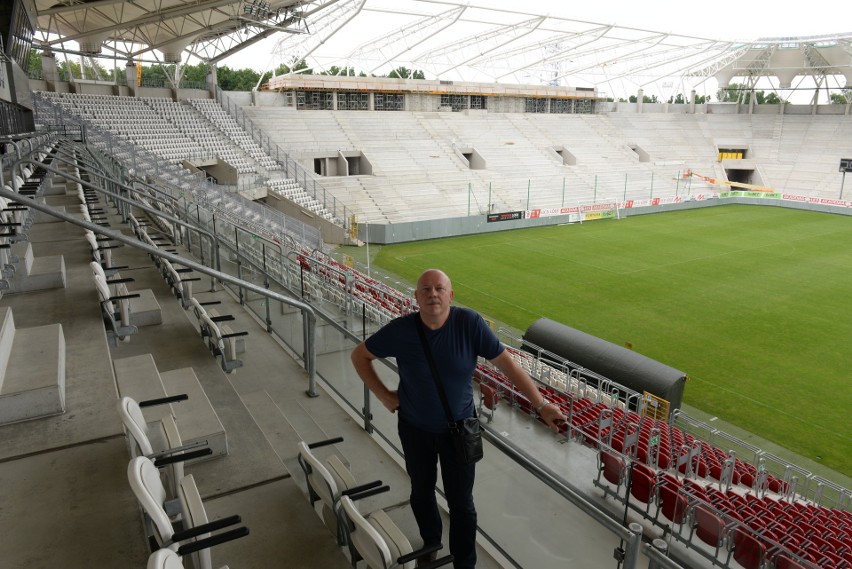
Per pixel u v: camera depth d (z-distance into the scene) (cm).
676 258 3444
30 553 335
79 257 934
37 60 7006
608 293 2698
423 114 6175
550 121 6919
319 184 4647
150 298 861
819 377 1805
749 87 7919
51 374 481
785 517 929
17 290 745
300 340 786
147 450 364
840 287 2828
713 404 1630
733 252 3628
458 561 369
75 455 424
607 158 6550
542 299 2608
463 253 3581
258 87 6144
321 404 676
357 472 532
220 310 971
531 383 333
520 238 4081
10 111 1805
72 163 1252
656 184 6206
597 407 1211
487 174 5525
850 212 5166
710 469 1133
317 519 439
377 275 3052
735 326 2262
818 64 6994
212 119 4700
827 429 1503
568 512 345
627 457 902
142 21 3541
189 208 1566
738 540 741
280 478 487
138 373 588
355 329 1048
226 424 570
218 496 461
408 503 484
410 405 338
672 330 2220
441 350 321
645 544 291
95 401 491
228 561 395
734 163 7038
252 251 1061
